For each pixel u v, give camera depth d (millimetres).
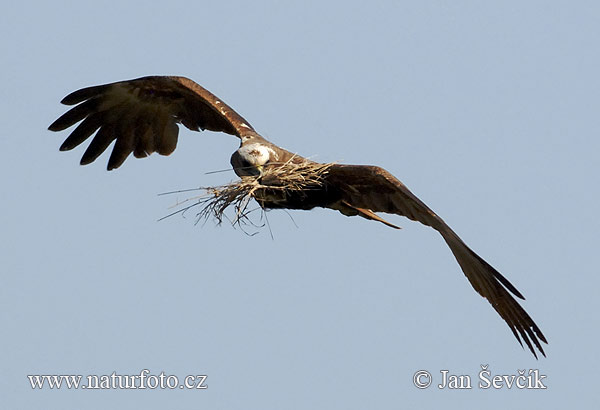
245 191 14734
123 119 17531
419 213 14570
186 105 17109
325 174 14961
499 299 14078
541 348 13922
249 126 16156
